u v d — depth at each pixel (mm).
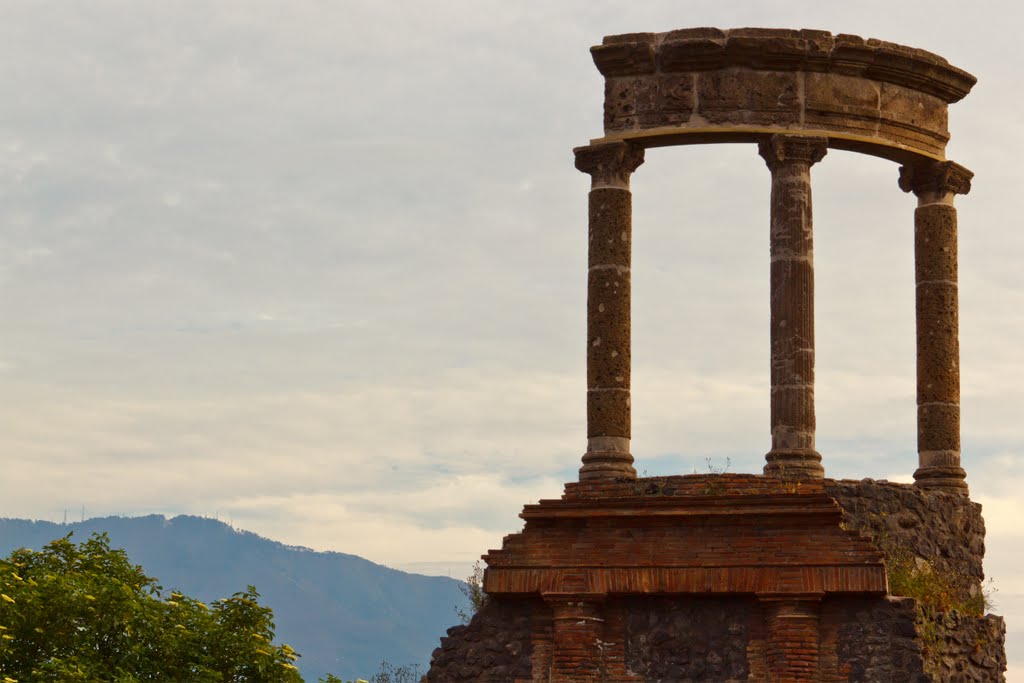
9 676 39219
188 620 42469
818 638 42844
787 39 45750
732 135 45875
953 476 47594
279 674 42219
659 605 43938
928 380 47969
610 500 44094
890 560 44281
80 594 40688
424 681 44812
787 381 45094
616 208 46094
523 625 44562
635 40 46062
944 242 48125
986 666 45438
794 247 45375
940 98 48000
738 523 43500
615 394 45562
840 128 46156
